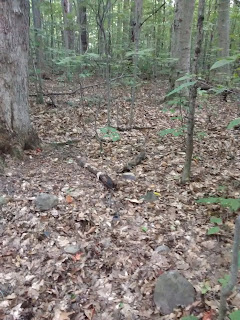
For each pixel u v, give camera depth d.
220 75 7.63
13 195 3.90
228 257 2.88
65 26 8.09
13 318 2.43
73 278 2.79
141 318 2.39
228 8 9.03
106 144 5.68
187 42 7.77
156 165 4.82
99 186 4.19
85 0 5.65
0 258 2.99
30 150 5.01
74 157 5.04
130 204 3.80
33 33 7.75
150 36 12.64
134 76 6.43
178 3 8.09
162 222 3.46
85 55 5.02
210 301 2.44
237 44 10.38
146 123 7.02
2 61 4.37
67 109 8.12
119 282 2.73
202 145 5.62
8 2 4.21
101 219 3.52
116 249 3.09
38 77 8.47
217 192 3.93
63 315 2.44
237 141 5.75
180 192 4.02
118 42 12.34
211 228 3.01
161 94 10.30
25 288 2.68
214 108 8.22
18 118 4.74
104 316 2.43
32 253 3.06
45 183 4.21
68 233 3.33
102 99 8.96
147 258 2.96
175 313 2.38
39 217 3.53
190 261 2.89
